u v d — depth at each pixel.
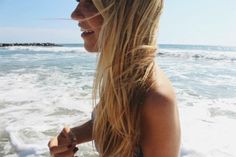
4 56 40.81
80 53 52.69
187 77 17.33
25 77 17.00
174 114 1.03
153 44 1.12
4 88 12.82
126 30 1.10
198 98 10.74
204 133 6.51
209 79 16.59
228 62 30.80
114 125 1.16
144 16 1.09
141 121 1.08
